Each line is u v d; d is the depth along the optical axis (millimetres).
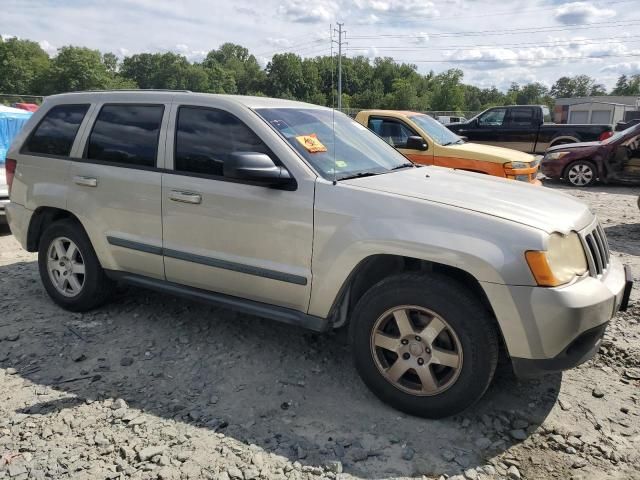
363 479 2652
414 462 2771
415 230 2971
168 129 3902
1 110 9133
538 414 3180
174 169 3832
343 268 3174
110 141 4188
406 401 3123
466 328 2891
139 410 3186
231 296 3736
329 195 3242
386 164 3979
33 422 3062
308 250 3291
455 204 3029
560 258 2863
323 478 2648
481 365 2898
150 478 2633
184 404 3260
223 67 122750
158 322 4395
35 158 4578
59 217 4676
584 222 3215
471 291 2980
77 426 3031
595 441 2938
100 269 4387
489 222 2875
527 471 2719
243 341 4086
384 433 3000
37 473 2654
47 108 4648
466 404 2977
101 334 4180
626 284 3262
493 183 3744
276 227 3385
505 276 2768
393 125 9203
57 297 4605
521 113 16062
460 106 92625
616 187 12336
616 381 3539
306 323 3410
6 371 3629
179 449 2842
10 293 5047
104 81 92875
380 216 3086
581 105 37875
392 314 3109
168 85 112562
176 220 3805
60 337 4125
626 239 7383
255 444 2889
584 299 2787
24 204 4684
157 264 3977
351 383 3525
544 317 2746
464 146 8805
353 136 4160
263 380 3545
